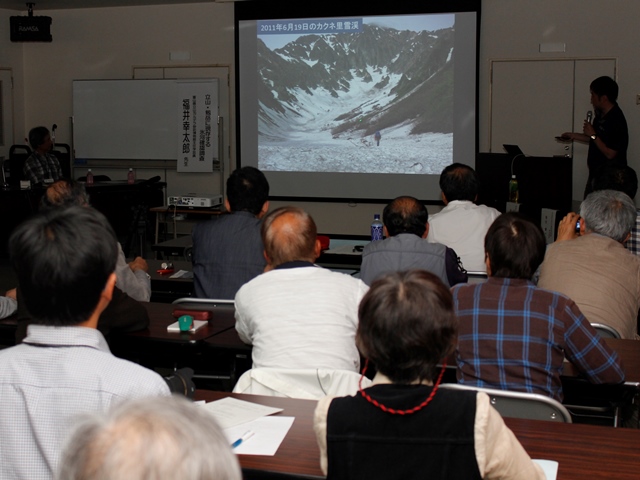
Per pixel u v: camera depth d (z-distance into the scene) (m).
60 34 9.61
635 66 8.00
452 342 1.34
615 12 7.99
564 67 8.17
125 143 9.43
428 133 8.66
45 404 1.25
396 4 8.55
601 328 2.69
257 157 9.18
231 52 9.16
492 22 8.32
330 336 2.21
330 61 8.84
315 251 2.46
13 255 1.28
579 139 7.00
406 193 8.84
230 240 3.38
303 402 1.94
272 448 1.66
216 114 9.16
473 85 8.42
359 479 1.27
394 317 1.30
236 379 3.19
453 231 4.14
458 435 1.24
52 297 1.27
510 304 2.19
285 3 8.84
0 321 2.88
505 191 6.03
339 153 8.97
